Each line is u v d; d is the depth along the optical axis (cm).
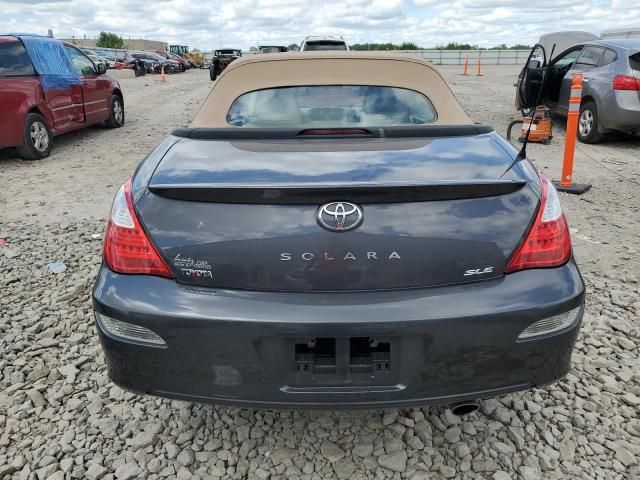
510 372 196
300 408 194
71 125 915
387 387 193
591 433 239
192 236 192
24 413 254
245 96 313
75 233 496
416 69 322
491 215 194
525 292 191
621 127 834
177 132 265
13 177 715
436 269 189
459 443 232
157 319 190
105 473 220
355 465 223
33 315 345
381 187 187
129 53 4459
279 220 189
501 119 1145
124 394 269
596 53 907
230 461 226
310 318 184
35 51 830
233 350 189
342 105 308
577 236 474
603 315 335
